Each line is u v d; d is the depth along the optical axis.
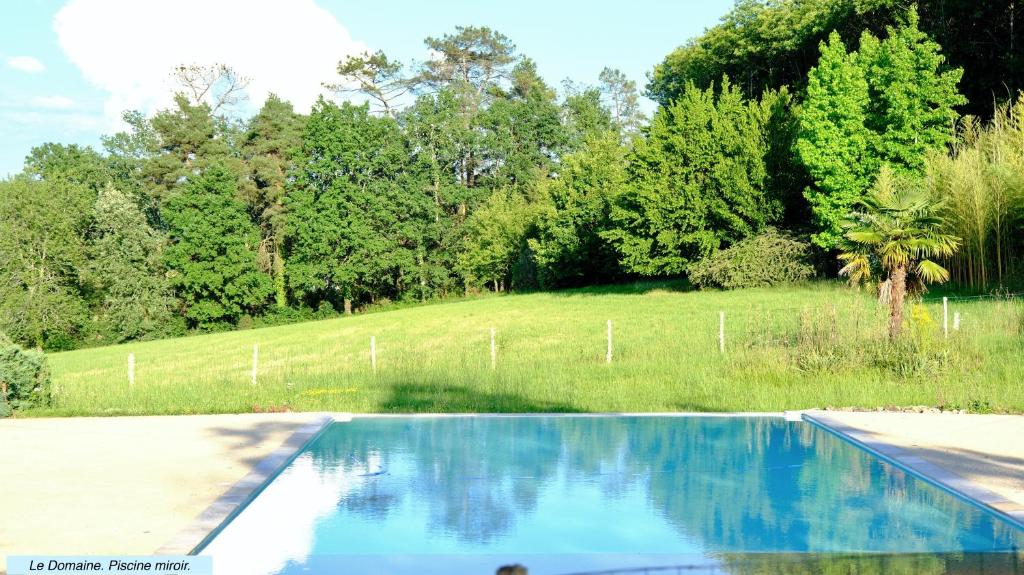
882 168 30.25
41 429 12.09
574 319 34.03
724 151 39.41
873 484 8.27
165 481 8.31
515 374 17.70
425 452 10.27
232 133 67.50
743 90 51.94
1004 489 7.63
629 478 8.68
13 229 52.91
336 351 29.98
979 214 26.61
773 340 19.66
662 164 39.81
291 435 11.10
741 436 11.16
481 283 63.91
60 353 44.81
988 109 37.84
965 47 37.59
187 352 35.28
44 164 64.56
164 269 58.75
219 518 6.86
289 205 59.50
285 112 65.50
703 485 8.33
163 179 63.12
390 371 18.80
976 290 26.91
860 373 15.66
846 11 40.22
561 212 52.75
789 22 44.31
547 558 6.06
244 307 60.31
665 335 24.72
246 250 58.94
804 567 5.79
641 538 6.55
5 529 6.50
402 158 62.88
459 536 6.65
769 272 37.03
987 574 5.57
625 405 14.03
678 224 40.00
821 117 33.53
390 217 60.47
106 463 9.29
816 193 34.53
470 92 73.88
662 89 59.19
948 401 13.10
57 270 55.06
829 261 37.41
